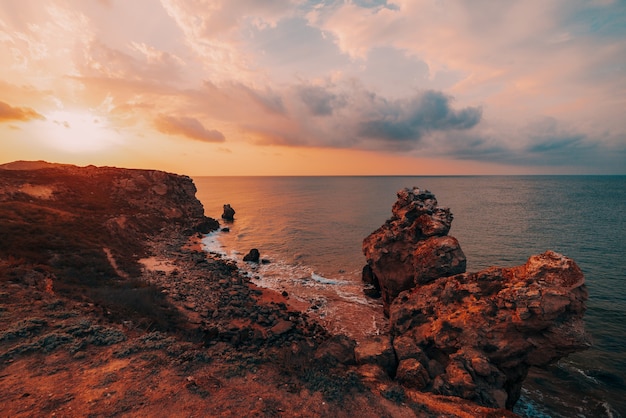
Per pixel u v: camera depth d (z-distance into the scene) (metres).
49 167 81.50
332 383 13.61
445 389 17.70
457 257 29.91
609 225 77.69
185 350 14.74
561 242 62.25
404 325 27.25
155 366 13.01
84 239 39.97
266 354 16.55
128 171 86.38
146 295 26.98
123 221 58.25
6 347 13.23
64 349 13.60
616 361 26.16
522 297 21.39
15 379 11.30
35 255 28.23
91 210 60.78
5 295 18.41
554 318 20.03
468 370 19.77
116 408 10.18
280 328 28.83
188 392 11.44
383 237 36.25
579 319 20.19
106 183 77.62
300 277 46.88
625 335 29.89
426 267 30.45
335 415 11.59
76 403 10.27
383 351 20.14
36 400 10.26
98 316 18.00
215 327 25.62
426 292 28.55
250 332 26.91
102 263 33.62
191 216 85.88
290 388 12.85
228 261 54.38
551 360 20.83
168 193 86.31
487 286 24.89
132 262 40.34
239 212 115.00
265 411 11.00
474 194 174.88
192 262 48.59
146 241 57.16
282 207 126.88
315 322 32.06
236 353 15.19
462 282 26.48
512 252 56.19
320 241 68.44
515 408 21.67
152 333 16.12
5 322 15.33
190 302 31.47
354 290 42.03
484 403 17.67
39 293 19.78
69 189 67.06
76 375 11.92
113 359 13.36
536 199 143.38
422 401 14.20
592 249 57.12
